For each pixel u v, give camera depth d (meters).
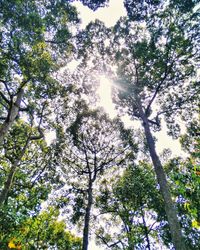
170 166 19.06
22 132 18.59
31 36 11.17
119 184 20.58
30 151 19.47
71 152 21.39
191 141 19.62
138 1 16.09
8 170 18.53
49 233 23.67
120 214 20.00
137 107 17.97
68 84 17.94
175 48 16.06
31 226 19.67
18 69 11.58
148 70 17.94
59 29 16.19
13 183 17.06
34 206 17.70
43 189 19.06
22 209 11.08
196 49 16.02
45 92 15.16
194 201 5.52
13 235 9.26
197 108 18.14
